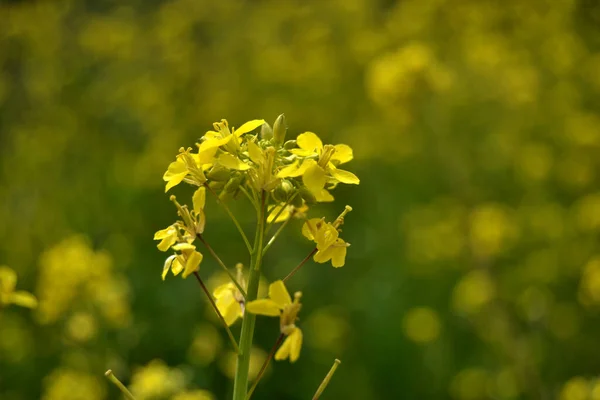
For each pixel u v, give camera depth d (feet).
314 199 8.63
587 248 27.12
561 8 39.40
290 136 36.58
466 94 30.50
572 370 23.03
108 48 42.47
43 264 18.97
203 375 19.58
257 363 19.71
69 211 31.71
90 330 18.29
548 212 28.55
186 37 43.09
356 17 43.52
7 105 41.47
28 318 24.21
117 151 36.94
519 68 33.78
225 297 9.20
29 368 22.24
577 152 31.04
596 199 27.53
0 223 31.40
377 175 33.06
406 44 38.58
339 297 25.84
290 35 44.68
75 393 17.65
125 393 8.57
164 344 22.31
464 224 26.27
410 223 28.84
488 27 38.68
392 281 26.45
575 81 36.01
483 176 30.55
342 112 38.50
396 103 26.86
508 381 21.63
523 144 31.58
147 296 24.70
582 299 23.18
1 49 43.16
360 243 28.96
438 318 23.86
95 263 18.58
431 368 22.71
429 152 31.22
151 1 52.21
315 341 22.81
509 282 26.37
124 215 30.89
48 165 35.47
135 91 38.78
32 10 45.60
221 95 38.29
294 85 39.42
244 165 8.29
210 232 28.89
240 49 43.32
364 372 22.27
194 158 8.79
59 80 40.63
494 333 22.75
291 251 27.50
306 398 21.29
